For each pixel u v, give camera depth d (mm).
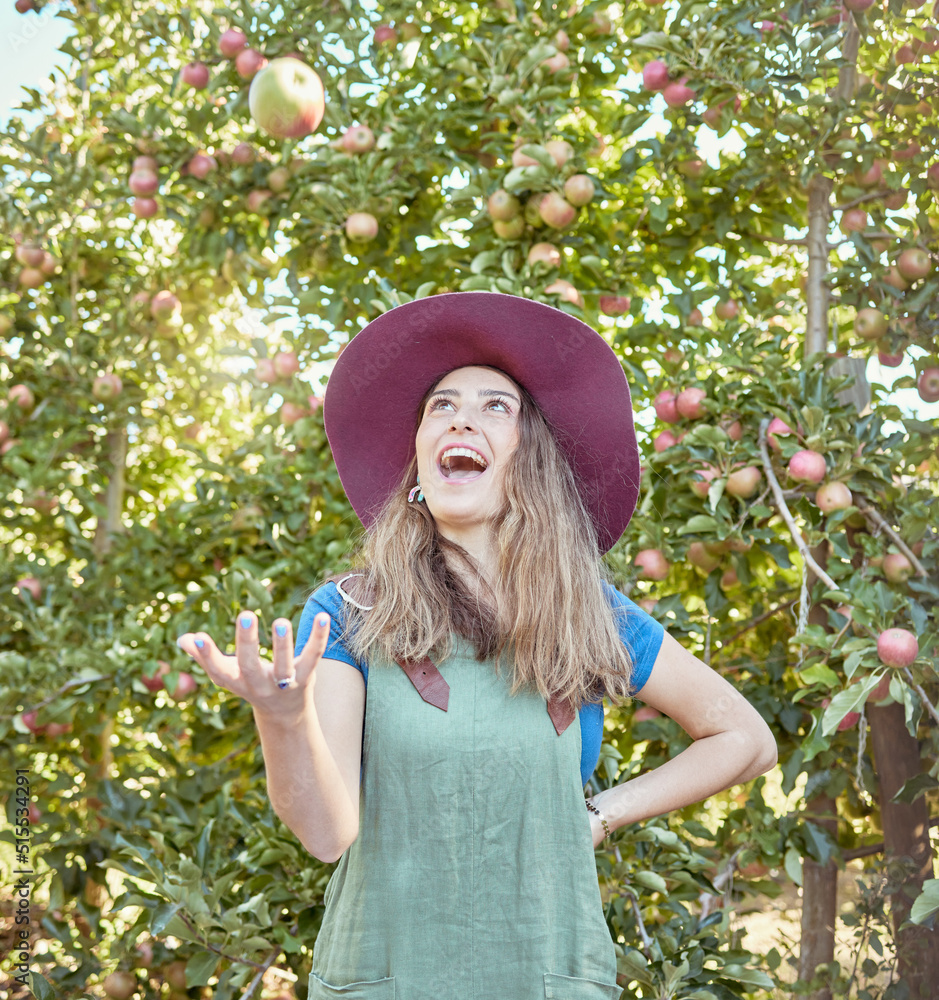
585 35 2674
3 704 2576
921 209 2238
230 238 2893
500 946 1125
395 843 1146
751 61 2260
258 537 2820
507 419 1414
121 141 2912
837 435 2123
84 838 2455
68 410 3197
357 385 1532
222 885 1989
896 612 2018
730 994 1903
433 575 1283
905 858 2008
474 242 2650
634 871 1979
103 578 2900
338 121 2686
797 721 2207
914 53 2203
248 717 2629
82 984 2295
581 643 1292
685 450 2229
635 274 2750
